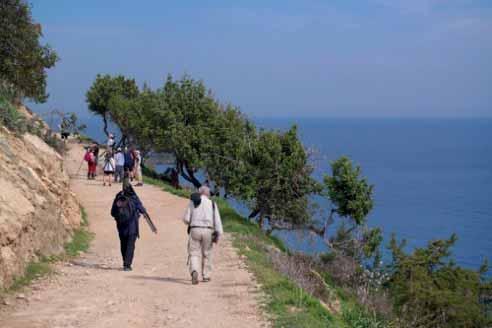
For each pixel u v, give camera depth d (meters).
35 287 10.59
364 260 26.75
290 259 18.08
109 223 21.39
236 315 9.48
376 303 19.09
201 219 12.07
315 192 28.75
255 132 36.62
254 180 28.27
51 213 14.92
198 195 12.20
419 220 111.75
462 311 24.84
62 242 15.38
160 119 44.34
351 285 21.98
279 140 29.34
